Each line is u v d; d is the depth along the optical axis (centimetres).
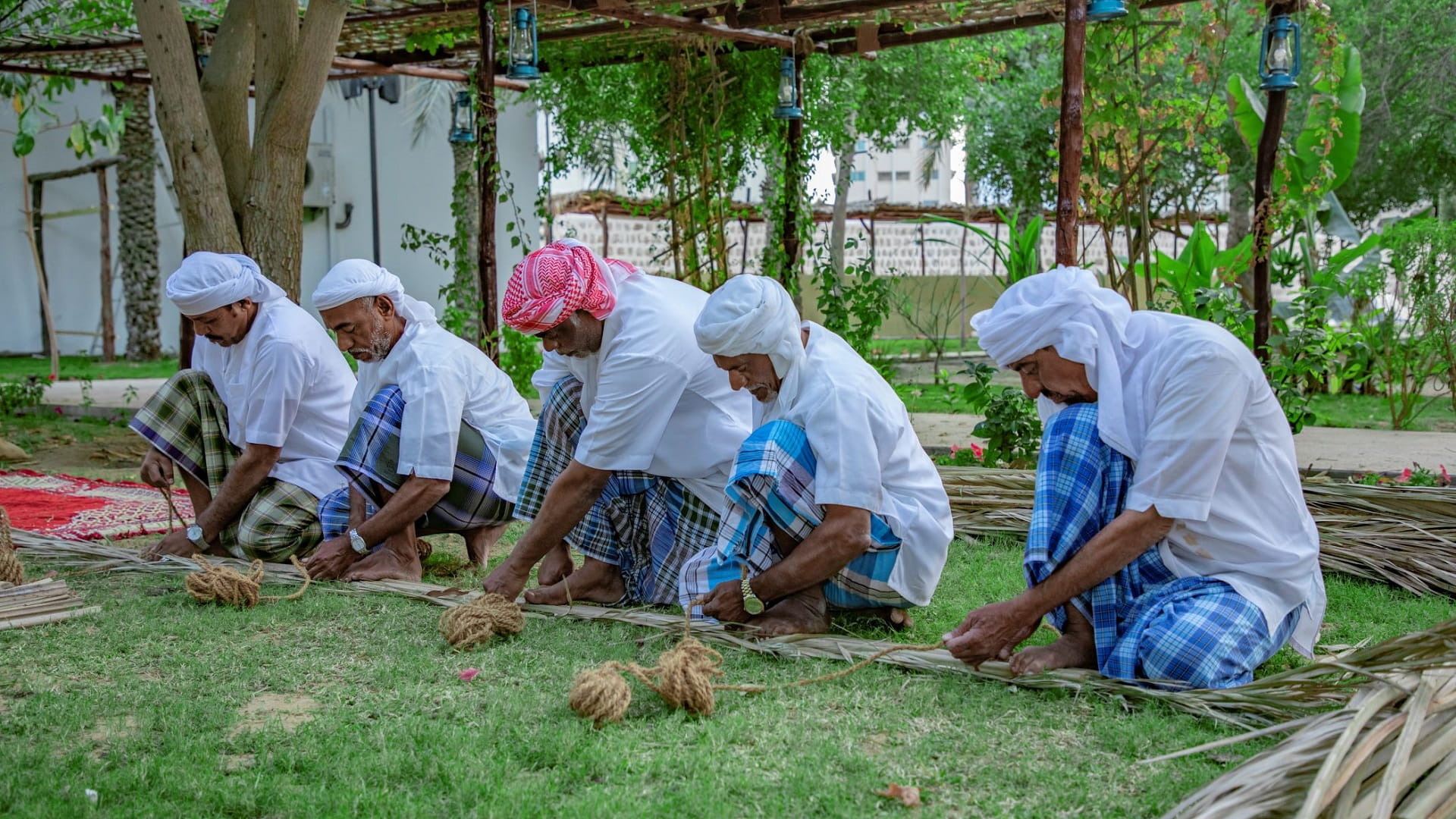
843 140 1162
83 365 1559
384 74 892
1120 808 205
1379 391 1045
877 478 290
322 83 647
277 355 388
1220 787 186
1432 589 370
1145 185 694
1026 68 1762
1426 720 198
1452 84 1525
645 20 702
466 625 299
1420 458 625
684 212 909
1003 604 265
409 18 758
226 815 205
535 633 313
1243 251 813
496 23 760
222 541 403
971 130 1794
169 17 619
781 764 224
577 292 312
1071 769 221
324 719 249
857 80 1273
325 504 390
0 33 897
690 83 863
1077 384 271
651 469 342
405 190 1842
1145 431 262
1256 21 704
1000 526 449
